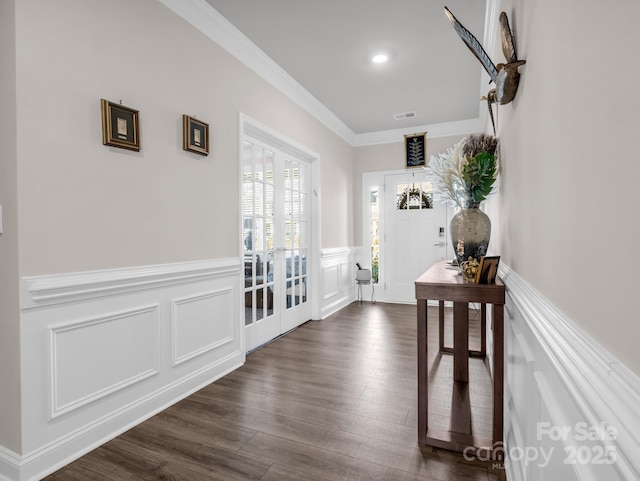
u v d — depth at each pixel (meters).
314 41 2.85
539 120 1.01
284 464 1.58
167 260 2.17
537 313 0.94
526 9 1.17
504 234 1.89
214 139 2.56
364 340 3.42
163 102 2.15
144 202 2.02
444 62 3.19
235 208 2.77
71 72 1.67
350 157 5.35
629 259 0.47
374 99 4.03
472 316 4.30
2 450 1.51
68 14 1.66
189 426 1.90
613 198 0.52
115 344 1.85
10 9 1.47
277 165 3.60
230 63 2.74
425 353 1.67
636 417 0.40
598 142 0.58
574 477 0.64
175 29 2.24
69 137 1.65
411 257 5.26
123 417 1.87
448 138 4.92
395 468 1.54
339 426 1.88
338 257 4.89
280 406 2.11
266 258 3.40
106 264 1.81
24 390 1.48
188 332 2.31
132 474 1.52
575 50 0.69
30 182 1.51
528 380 1.08
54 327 1.57
